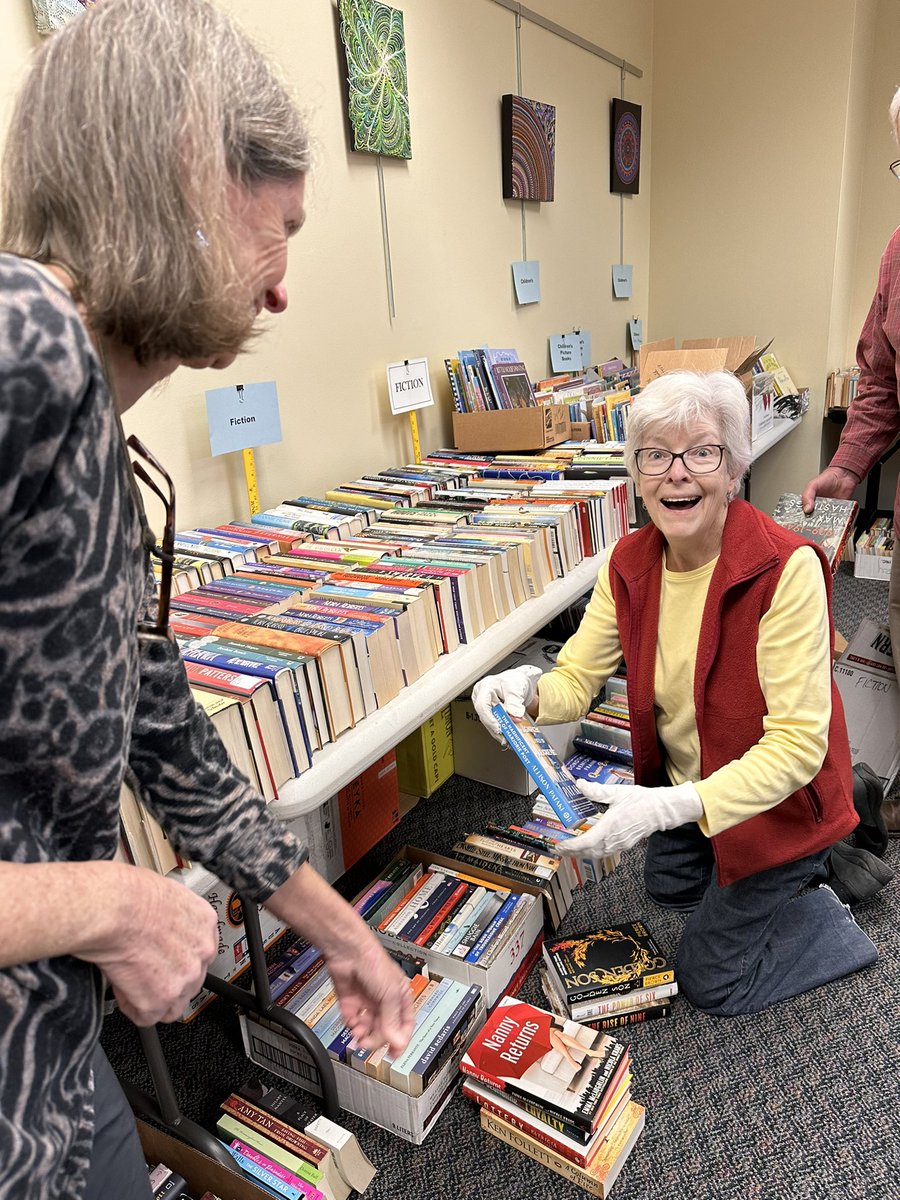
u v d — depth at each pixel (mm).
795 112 3471
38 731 474
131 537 526
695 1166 1291
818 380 3770
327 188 1990
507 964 1602
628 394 2965
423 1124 1347
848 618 3354
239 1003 1438
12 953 420
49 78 458
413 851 1854
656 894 1813
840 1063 1453
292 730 1122
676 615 1440
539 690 1588
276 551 1697
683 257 3924
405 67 2125
